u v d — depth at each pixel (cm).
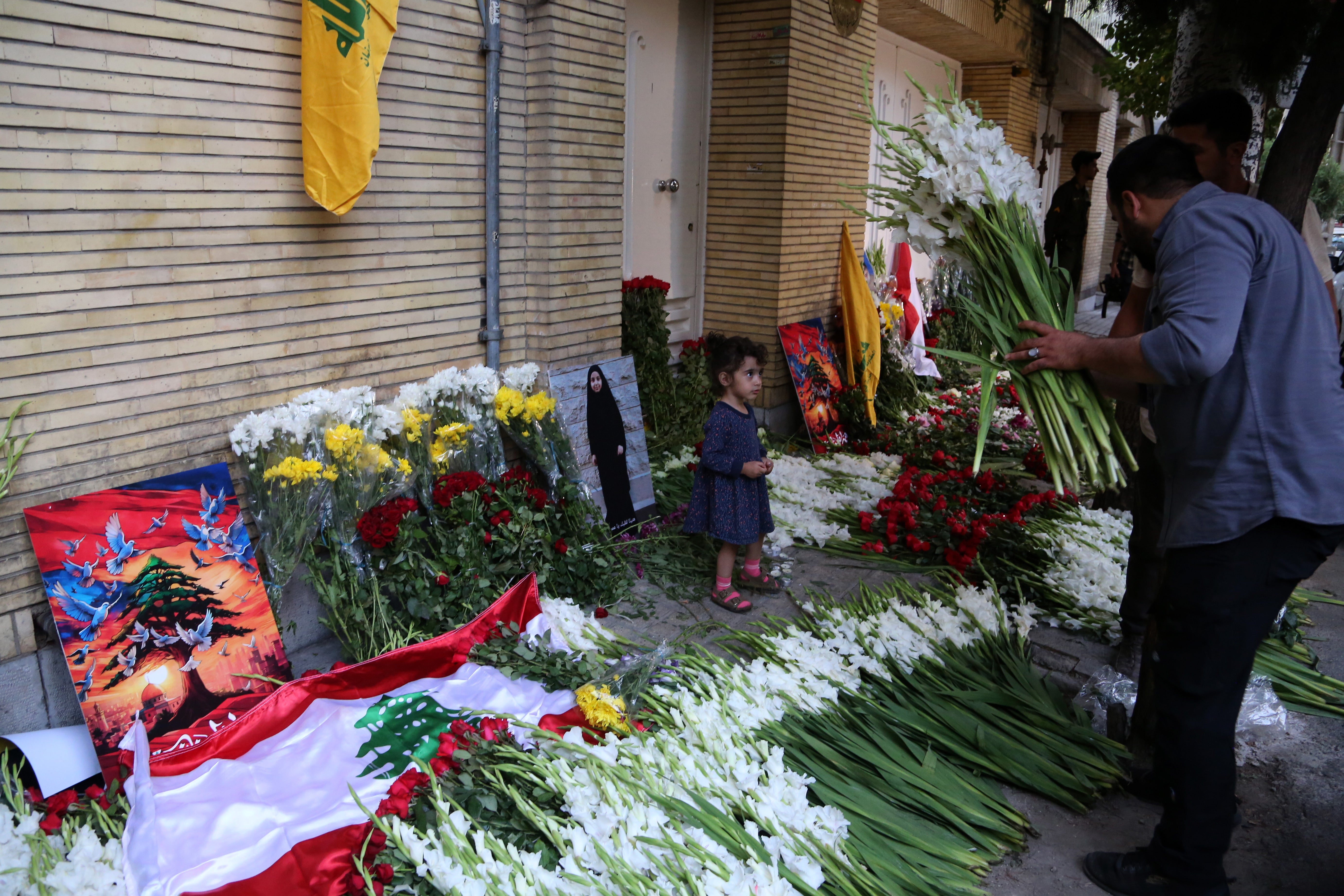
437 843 229
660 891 218
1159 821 285
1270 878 265
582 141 457
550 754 274
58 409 280
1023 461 679
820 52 679
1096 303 1578
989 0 987
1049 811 288
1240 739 336
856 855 246
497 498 400
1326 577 496
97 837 234
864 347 743
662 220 657
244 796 261
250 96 320
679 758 269
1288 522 228
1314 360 226
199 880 230
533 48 434
